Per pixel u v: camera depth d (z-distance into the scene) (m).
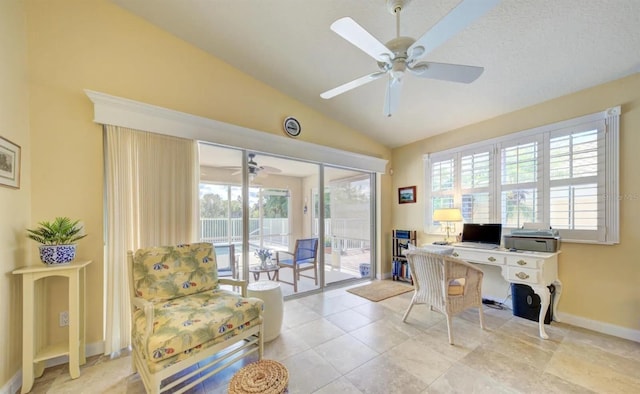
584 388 1.70
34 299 1.79
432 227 3.97
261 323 2.01
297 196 3.67
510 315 2.89
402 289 3.85
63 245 1.79
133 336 1.82
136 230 2.27
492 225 3.06
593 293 2.53
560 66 2.35
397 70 1.66
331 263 4.04
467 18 1.28
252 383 1.25
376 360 2.03
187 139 2.55
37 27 1.95
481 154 3.39
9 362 1.65
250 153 3.21
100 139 2.16
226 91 2.84
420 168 4.21
